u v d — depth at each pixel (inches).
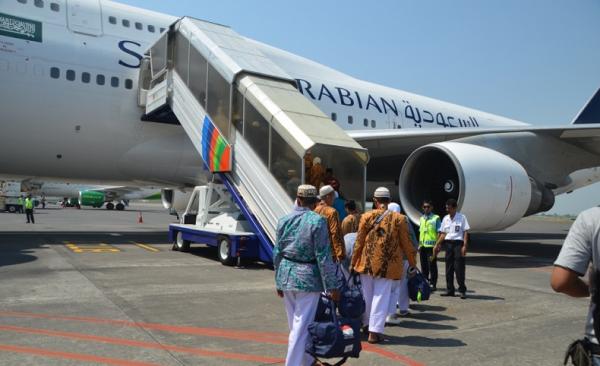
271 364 139.3
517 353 155.9
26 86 372.2
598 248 74.0
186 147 457.1
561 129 402.3
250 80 315.0
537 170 434.0
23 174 423.5
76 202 2186.3
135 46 432.5
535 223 1860.2
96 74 403.9
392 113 584.1
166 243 467.8
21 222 843.4
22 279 255.0
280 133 273.7
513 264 381.1
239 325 179.2
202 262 340.8
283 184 271.1
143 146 434.6
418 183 408.2
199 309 200.8
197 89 367.9
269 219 284.7
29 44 376.5
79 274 273.4
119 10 442.6
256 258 344.8
